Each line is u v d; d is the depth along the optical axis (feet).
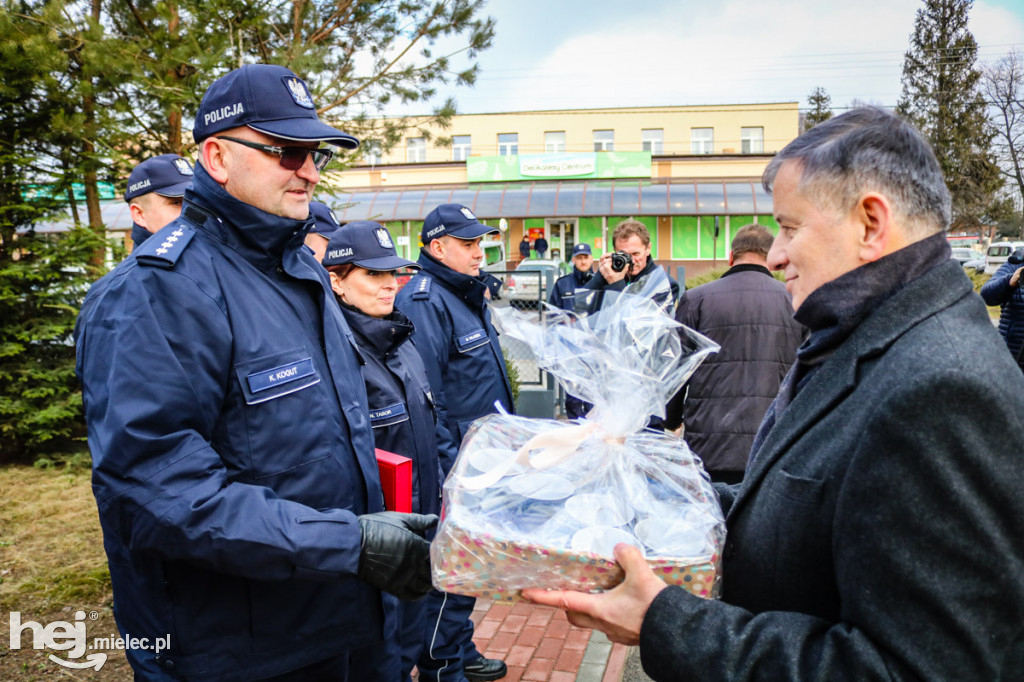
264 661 5.32
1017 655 3.16
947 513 2.99
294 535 4.71
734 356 10.15
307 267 5.88
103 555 13.02
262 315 5.35
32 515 15.12
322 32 22.71
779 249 4.03
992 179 100.99
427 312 10.55
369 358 8.35
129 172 19.94
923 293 3.57
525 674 9.91
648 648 3.52
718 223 96.94
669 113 112.88
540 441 4.53
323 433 5.41
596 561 3.76
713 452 10.24
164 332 4.90
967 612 2.96
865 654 3.06
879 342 3.56
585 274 21.27
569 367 4.82
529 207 97.40
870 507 3.16
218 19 19.02
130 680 9.48
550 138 114.32
